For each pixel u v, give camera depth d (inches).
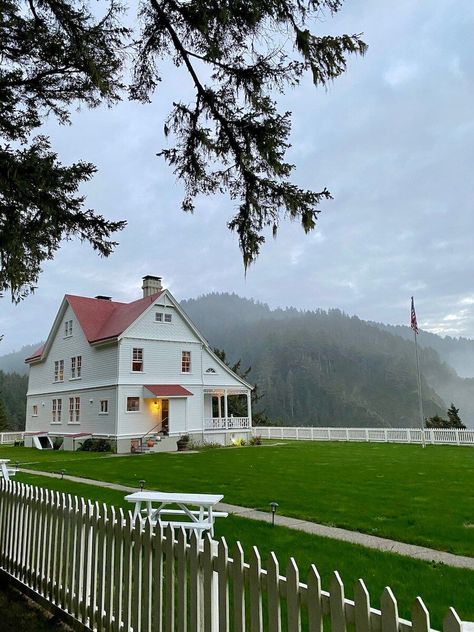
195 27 175.8
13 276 251.9
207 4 165.3
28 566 190.4
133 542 137.9
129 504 364.2
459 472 544.4
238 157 202.8
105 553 148.4
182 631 117.0
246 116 192.1
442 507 335.3
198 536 122.2
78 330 1216.8
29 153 221.8
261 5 161.3
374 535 261.1
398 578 193.6
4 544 209.9
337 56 167.3
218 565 113.0
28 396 1460.4
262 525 285.0
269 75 182.5
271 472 557.0
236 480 488.1
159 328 1131.9
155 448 1010.7
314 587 93.0
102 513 153.6
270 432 1386.6
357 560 216.5
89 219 245.9
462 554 225.1
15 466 656.4
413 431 1100.5
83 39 204.8
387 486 438.0
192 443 1105.4
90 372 1147.3
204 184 218.1
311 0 160.1
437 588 182.2
